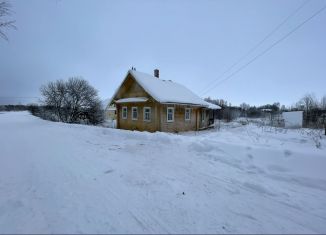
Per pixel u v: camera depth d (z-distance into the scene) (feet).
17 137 39.88
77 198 12.33
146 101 56.44
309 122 63.05
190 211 10.89
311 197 12.70
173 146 27.40
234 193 13.19
